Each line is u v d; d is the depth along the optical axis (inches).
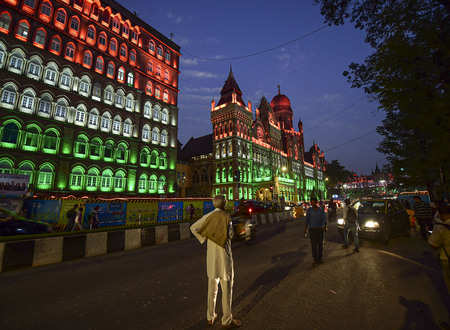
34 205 430.6
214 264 132.6
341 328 125.9
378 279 201.6
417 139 433.1
